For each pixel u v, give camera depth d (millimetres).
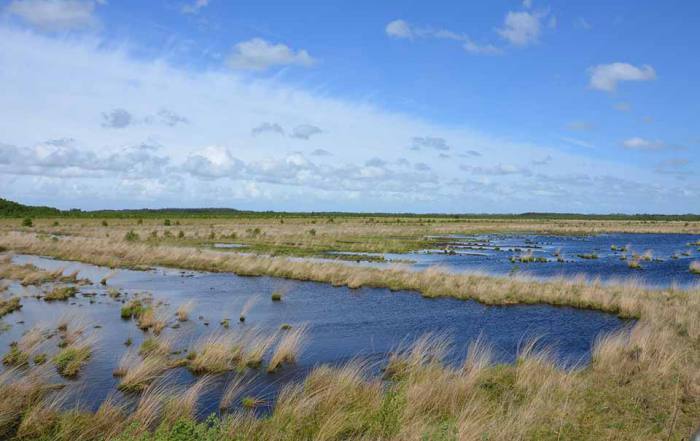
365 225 88500
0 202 120688
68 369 10828
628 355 11562
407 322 16891
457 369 11367
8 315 16516
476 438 6582
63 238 46219
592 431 7352
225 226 79875
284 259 31281
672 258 41375
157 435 6660
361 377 10031
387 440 6707
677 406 8414
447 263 35781
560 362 12023
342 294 22297
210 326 15656
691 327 14188
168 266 31406
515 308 19516
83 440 7277
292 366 11711
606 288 22484
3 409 7953
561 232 85312
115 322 15773
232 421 7387
